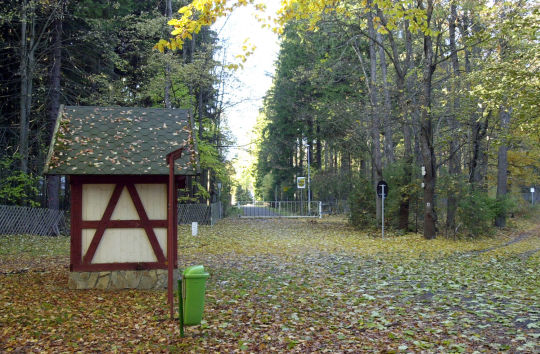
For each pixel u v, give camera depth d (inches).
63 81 1082.1
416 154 1076.5
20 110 1015.0
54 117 960.3
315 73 1119.0
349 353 243.1
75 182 412.5
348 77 1137.4
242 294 389.4
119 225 416.5
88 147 418.6
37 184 1034.1
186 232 1023.6
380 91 1039.0
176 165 412.8
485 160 1192.2
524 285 425.7
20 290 398.0
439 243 807.1
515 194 1546.5
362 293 395.9
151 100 1222.3
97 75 1021.8
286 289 413.4
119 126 445.7
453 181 914.1
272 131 2052.2
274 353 245.0
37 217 906.7
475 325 290.0
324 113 1242.0
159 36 1037.2
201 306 271.6
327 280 458.3
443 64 1146.0
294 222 1432.1
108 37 1040.2
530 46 675.4
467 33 877.8
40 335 272.1
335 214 1867.6
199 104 1232.8
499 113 936.3
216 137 1344.7
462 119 912.9
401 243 812.0
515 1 786.8
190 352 246.5
